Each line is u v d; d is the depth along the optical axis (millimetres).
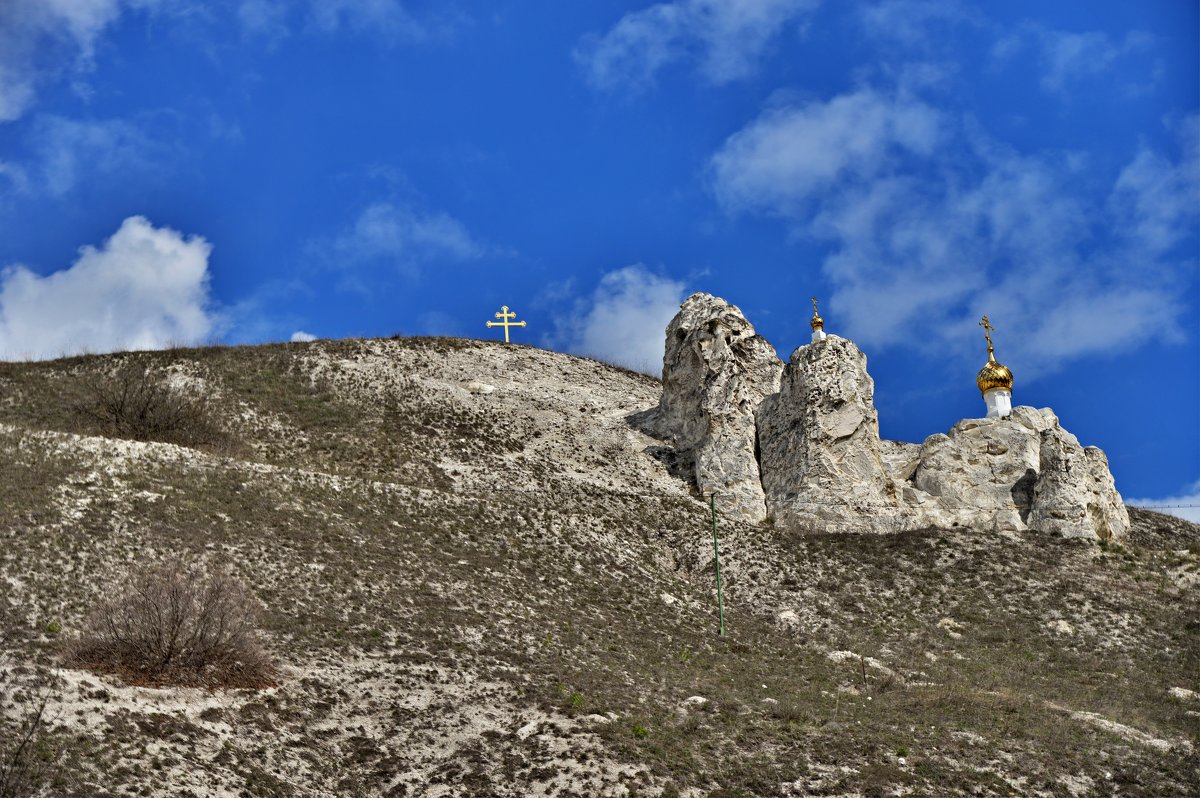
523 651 46125
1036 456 68188
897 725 42906
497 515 60281
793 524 64750
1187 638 54969
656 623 53000
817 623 56219
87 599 42281
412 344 88438
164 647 39188
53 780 31719
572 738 38531
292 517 53312
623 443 74125
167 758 34281
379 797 35875
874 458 66062
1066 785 38969
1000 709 45656
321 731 38438
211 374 76938
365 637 44531
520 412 77812
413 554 53188
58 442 56219
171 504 51188
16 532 45688
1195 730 45562
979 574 60125
